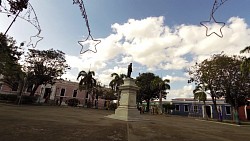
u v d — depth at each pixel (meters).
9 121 7.18
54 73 28.45
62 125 7.44
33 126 6.51
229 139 7.66
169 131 8.66
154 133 7.59
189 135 7.86
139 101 44.56
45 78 28.05
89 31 3.50
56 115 12.03
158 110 36.50
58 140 4.80
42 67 27.36
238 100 23.94
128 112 13.28
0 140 4.28
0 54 15.55
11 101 25.52
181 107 42.56
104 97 45.50
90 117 12.83
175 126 11.60
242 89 22.25
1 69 19.72
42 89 40.50
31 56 26.94
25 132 5.37
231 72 22.11
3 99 25.95
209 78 23.48
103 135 6.04
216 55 23.73
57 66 28.91
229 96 23.42
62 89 44.41
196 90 31.09
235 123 20.92
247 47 18.34
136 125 10.05
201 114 38.97
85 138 5.32
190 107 41.22
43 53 27.52
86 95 48.62
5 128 5.66
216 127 14.04
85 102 47.66
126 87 14.23
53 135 5.33
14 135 4.87
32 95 28.08
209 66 23.42
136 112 13.95
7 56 17.33
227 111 35.97
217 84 23.08
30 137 4.82
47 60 27.83
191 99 42.84
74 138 5.19
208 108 38.81
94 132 6.45
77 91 47.00
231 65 22.06
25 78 26.55
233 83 22.22
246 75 20.92
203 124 16.36
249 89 22.11
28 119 8.34
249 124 20.75
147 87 42.25
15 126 6.16
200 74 25.36
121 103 14.27
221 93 24.12
